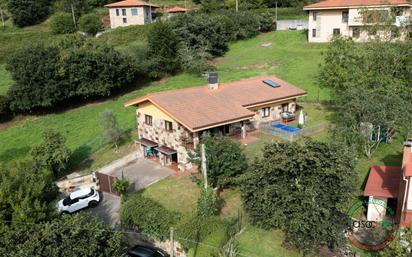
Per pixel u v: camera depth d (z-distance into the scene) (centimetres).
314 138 3303
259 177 2042
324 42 6222
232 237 2128
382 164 2811
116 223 2628
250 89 3756
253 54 6328
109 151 3669
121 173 3173
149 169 3200
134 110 4666
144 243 2397
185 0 10738
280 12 8488
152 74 5709
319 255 2008
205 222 2139
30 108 4800
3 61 6462
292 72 5219
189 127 2862
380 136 3078
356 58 3653
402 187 2092
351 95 2980
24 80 4675
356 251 2044
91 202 2889
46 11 9362
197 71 5884
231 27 7050
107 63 5059
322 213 1886
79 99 5222
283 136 3334
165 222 2269
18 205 1855
